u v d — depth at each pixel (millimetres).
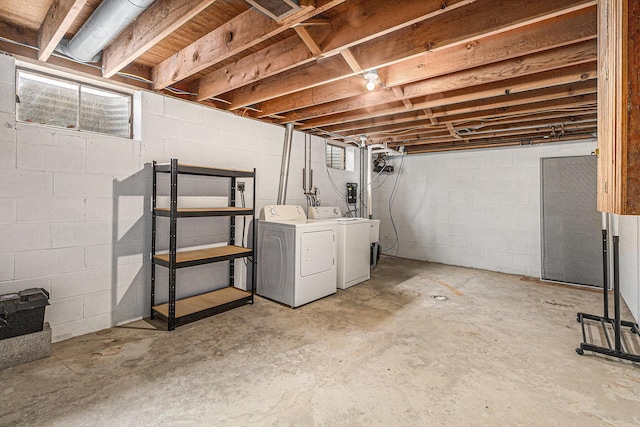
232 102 3414
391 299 3623
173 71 2637
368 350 2391
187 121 3258
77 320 2584
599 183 1519
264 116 3783
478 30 1858
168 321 2709
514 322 2961
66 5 1743
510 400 1812
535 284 4340
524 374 2086
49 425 1569
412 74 2508
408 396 1839
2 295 2158
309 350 2383
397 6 1780
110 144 2729
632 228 3203
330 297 3686
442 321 2975
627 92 922
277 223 3504
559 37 1918
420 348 2432
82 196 2584
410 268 5293
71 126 2660
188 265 2801
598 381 2010
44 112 2531
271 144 4133
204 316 2959
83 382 1934
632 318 3059
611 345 2494
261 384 1941
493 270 5188
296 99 3365
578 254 4332
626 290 3533
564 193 4457
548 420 1647
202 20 2143
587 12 1830
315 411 1702
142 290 2971
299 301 3346
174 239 2697
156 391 1856
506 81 2734
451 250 5652
